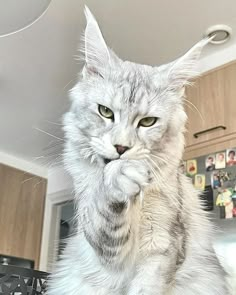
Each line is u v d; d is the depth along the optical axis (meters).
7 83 0.73
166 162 0.31
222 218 0.56
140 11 0.56
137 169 0.24
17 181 0.95
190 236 0.32
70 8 0.56
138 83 0.32
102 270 0.29
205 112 0.63
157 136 0.31
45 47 0.63
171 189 0.30
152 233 0.28
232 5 0.55
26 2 0.42
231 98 0.61
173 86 0.33
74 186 0.31
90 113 0.31
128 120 0.30
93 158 0.30
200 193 0.41
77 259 0.31
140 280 0.28
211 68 0.65
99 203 0.24
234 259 0.51
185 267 0.31
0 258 0.72
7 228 0.92
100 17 0.57
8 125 0.85
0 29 0.47
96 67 0.33
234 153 0.58
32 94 0.75
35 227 0.96
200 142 0.63
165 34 0.60
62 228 0.97
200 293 0.31
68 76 0.70
